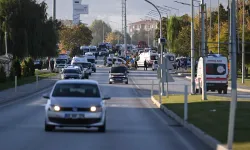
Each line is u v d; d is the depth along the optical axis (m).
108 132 46.34
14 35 161.62
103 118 45.28
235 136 38.97
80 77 150.00
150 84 149.50
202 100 79.75
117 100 93.00
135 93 113.31
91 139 41.25
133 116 63.69
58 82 48.56
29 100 91.75
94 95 47.00
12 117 60.22
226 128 44.50
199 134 43.03
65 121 44.22
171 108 68.88
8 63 163.50
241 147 33.97
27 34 165.25
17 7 162.12
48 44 179.88
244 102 75.12
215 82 113.12
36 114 64.25
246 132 41.16
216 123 48.84
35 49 170.00
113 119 59.59
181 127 51.50
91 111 44.44
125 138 42.31
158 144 38.97
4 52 164.00
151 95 100.44
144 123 55.38
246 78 181.38
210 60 113.56
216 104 71.06
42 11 173.88
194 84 101.81
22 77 168.50
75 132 45.69
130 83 154.25
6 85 129.62
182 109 65.81
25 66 174.00
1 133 44.66
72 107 44.28
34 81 154.62
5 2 161.12
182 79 179.38
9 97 94.75
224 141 36.84
